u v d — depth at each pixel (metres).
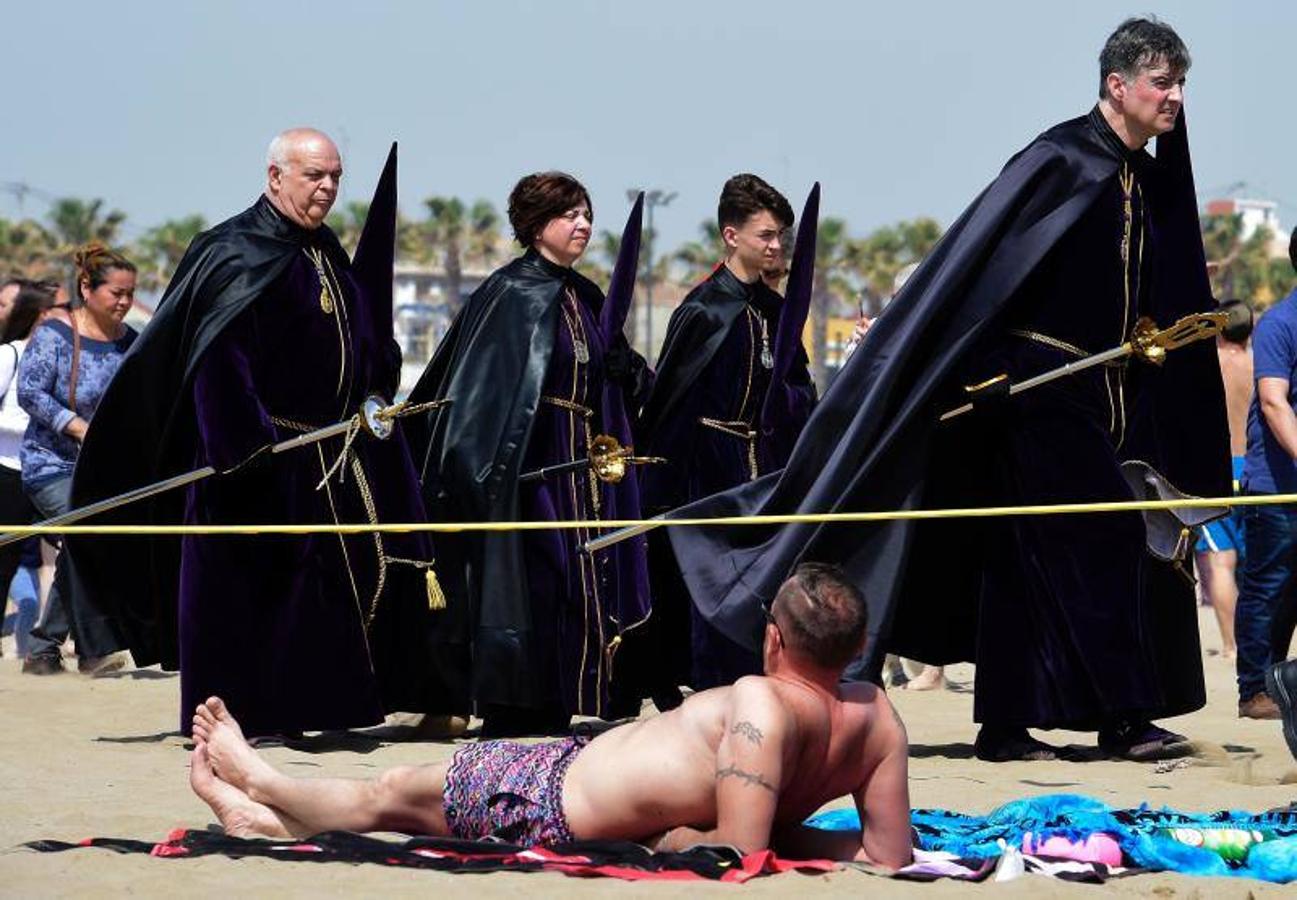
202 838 9.20
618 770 9.02
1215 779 12.44
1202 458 13.62
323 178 14.12
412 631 14.85
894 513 11.25
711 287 15.87
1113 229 13.16
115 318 18.28
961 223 12.85
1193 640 13.52
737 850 8.62
